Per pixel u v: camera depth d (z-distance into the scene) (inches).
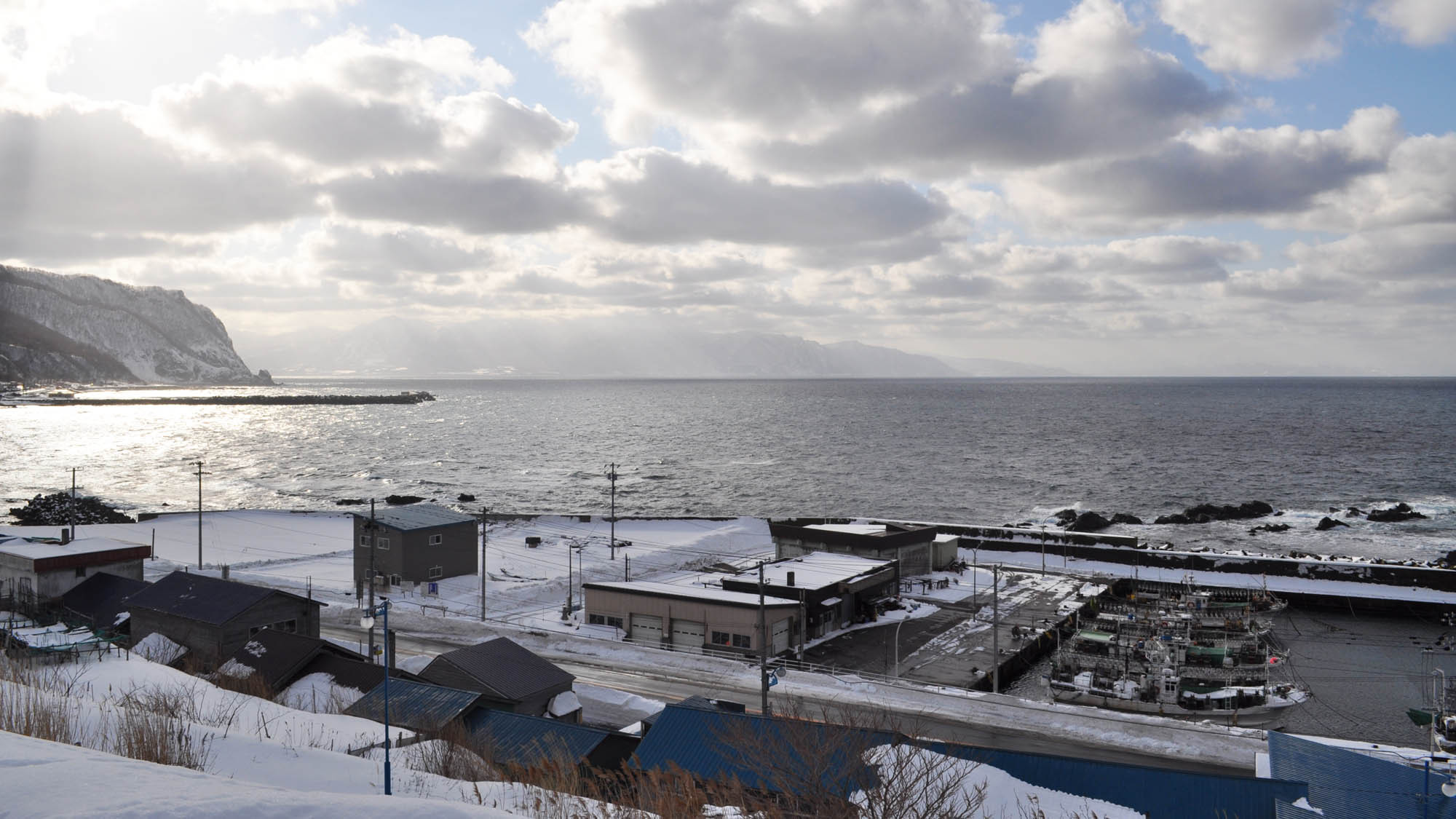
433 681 1354.6
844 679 1828.2
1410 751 1459.2
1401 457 6663.4
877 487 5467.5
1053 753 1401.3
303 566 2952.8
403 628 2149.4
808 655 2100.1
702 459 6948.8
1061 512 4500.5
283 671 1391.5
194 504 4648.1
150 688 1066.1
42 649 1246.9
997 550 3403.1
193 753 677.9
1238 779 885.2
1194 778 868.6
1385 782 916.0
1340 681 2053.4
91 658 1266.0
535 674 1366.9
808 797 573.9
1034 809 763.4
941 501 4997.5
